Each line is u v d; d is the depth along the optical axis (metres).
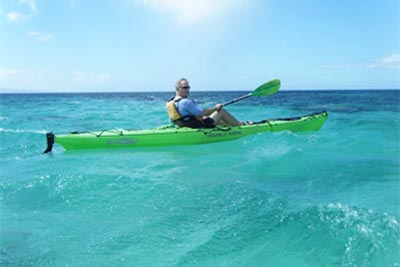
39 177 4.27
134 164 5.29
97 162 5.49
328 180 4.32
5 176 4.68
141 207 3.41
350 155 5.73
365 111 15.37
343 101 25.41
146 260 2.45
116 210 3.35
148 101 32.88
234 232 2.79
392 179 4.36
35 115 15.05
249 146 6.41
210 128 6.82
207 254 2.48
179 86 6.83
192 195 3.70
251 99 30.73
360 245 2.42
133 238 2.77
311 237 2.60
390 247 2.38
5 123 11.76
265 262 2.35
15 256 2.54
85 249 2.62
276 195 3.57
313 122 8.09
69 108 20.34
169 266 2.35
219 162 5.30
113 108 20.27
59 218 3.20
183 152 6.17
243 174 4.60
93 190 3.89
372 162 5.23
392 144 6.75
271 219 2.97
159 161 5.47
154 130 6.80
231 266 2.33
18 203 3.57
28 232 2.92
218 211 3.24
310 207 3.07
